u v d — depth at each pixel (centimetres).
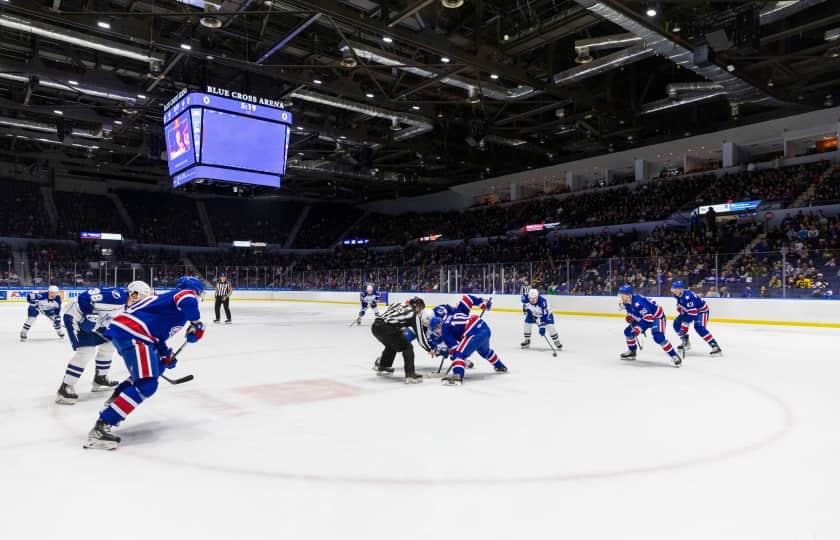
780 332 1400
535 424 497
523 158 3428
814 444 437
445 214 4141
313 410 552
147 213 4212
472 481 353
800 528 286
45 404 579
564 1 1551
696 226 2583
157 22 1600
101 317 583
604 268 2003
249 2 1369
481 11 1594
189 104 1748
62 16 1366
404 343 698
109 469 375
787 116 2417
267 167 1881
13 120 2442
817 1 1311
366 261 4094
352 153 3120
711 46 1428
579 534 279
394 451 415
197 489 338
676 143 2817
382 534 278
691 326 1527
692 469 377
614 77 2264
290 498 324
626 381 720
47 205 3784
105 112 2464
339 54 1859
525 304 1098
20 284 2750
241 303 3023
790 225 2225
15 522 292
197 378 737
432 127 2452
